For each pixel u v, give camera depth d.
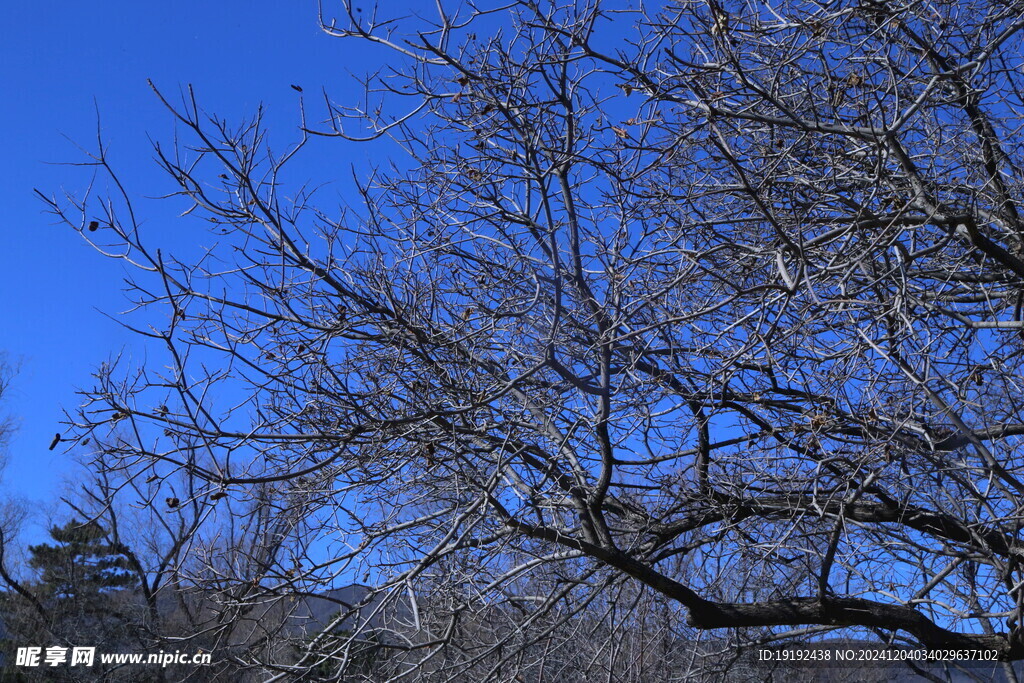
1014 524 6.98
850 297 6.62
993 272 7.77
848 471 7.06
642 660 9.01
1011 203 7.72
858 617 7.43
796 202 7.33
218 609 6.77
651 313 6.98
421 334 6.66
